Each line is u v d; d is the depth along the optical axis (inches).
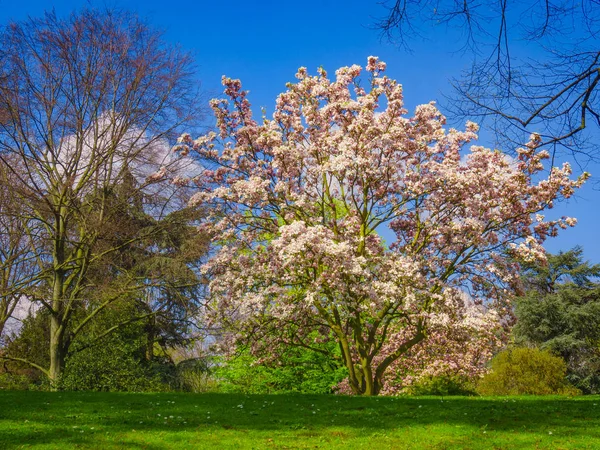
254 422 438.3
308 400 565.3
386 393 911.0
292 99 780.0
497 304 724.7
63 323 861.8
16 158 813.2
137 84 860.6
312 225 727.7
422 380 854.5
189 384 1075.3
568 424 425.4
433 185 694.5
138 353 1082.7
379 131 691.4
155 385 903.1
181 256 874.8
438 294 672.4
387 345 875.4
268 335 766.5
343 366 927.0
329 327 770.8
